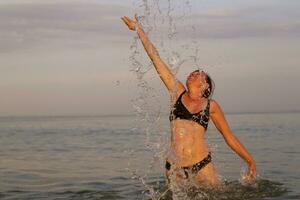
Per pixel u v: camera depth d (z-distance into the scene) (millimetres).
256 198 5625
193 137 5648
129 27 5887
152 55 5844
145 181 7238
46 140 20891
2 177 8375
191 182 5672
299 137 17828
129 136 21672
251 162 5676
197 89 5691
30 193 6500
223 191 5824
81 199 5910
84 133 27266
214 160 9844
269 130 24219
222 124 5695
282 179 7117
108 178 7820
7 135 26828
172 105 5805
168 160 5723
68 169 9484
